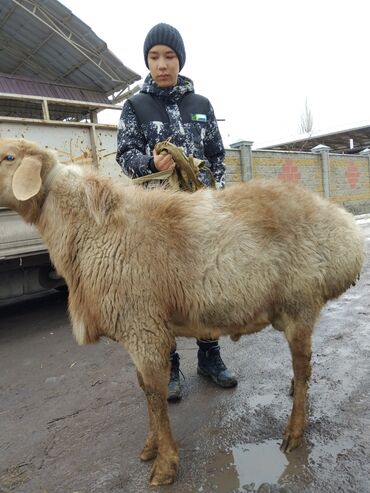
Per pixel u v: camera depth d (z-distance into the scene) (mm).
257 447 2324
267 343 3881
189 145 2861
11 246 4398
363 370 3115
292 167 13016
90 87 12477
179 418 2705
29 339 4715
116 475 2199
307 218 2236
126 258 2043
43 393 3311
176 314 2152
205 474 2135
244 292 2090
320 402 2719
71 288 2201
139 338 2057
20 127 4652
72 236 2133
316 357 3436
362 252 2439
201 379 3262
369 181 16578
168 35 2717
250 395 2918
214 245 2088
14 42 11195
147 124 2793
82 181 2180
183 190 2562
